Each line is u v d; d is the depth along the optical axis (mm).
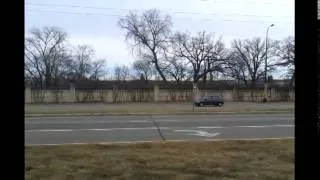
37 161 9797
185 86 76812
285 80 89438
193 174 8289
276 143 13125
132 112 39562
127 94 72688
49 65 92312
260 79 96375
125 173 8367
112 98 72062
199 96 60969
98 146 12609
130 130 20328
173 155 10719
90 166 9148
